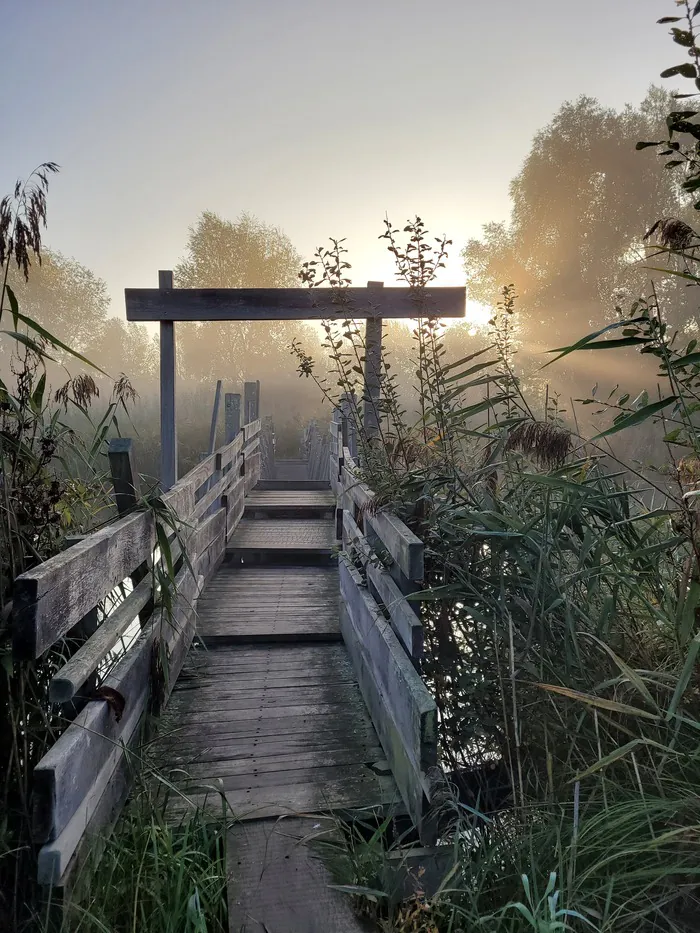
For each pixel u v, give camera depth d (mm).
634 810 1936
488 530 2691
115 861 2000
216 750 3115
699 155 2100
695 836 1818
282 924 2037
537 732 2562
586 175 23031
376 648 3277
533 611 2494
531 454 2953
